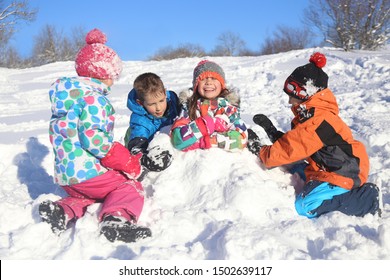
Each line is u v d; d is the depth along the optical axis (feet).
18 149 17.99
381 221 11.25
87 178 11.05
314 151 11.61
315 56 12.04
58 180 11.32
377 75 35.68
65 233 10.58
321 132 11.47
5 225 11.25
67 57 132.26
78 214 11.29
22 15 93.04
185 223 10.62
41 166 17.12
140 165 11.62
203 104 12.36
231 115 12.50
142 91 12.33
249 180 11.34
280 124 23.03
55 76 51.31
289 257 9.49
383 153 17.28
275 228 10.59
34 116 26.58
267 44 118.52
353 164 11.43
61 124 10.95
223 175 11.78
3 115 27.35
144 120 13.47
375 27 68.69
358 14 68.44
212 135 12.17
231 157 12.14
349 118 23.24
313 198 11.37
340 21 69.97
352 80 35.29
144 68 52.49
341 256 9.44
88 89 11.07
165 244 10.25
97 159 11.18
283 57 50.55
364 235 10.37
